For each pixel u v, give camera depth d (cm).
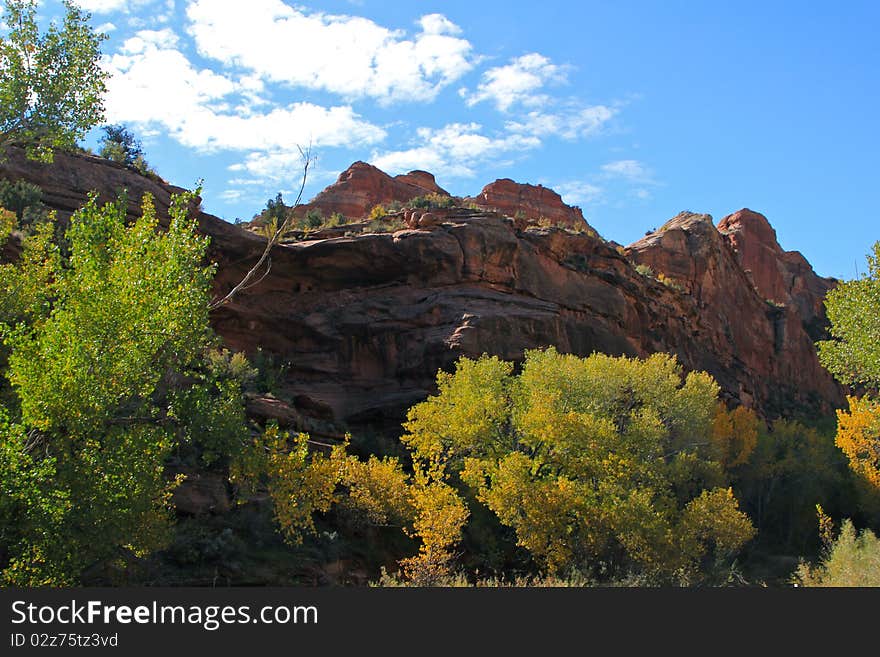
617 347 5175
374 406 4012
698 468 4025
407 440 3256
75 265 1503
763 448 5169
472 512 3075
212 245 4162
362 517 2644
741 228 11844
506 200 9725
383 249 4462
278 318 4341
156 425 1555
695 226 8288
